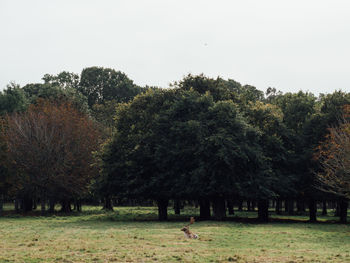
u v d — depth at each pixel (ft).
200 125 132.16
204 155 130.93
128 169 143.13
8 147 180.86
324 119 147.02
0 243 72.69
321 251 65.57
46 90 257.96
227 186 130.82
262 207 154.20
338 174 114.01
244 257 56.95
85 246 67.31
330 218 192.85
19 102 240.53
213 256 57.98
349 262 54.49
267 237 85.61
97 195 155.74
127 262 53.01
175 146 134.72
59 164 181.57
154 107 154.51
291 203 222.89
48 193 187.83
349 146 107.04
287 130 152.15
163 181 139.54
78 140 190.08
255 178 134.10
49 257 56.24
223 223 124.16
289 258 57.11
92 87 350.23
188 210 248.52
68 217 164.45
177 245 69.72
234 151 125.29
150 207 301.43
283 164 149.38
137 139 144.46
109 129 233.96
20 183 185.57
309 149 144.77
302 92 170.60
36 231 98.32
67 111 195.00
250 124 148.25
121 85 348.18
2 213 195.11
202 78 161.07
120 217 157.28
